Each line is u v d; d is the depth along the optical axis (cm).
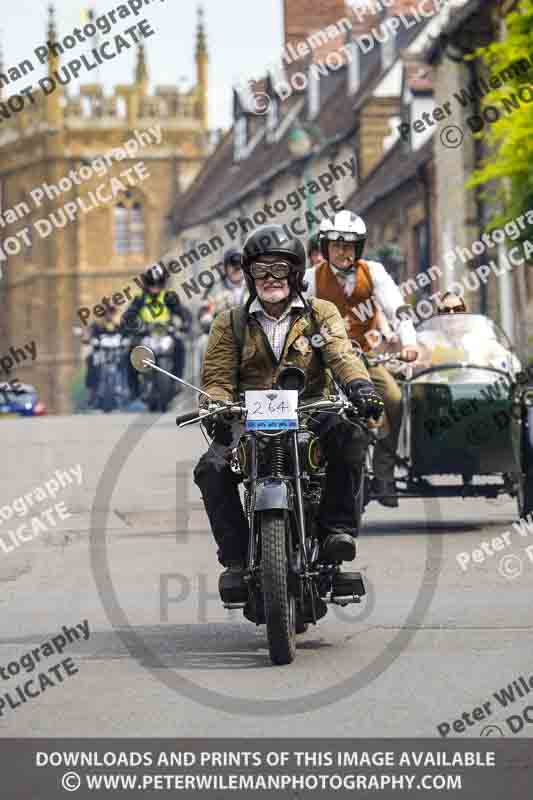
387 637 1859
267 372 1827
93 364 8788
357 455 1808
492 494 2925
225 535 1798
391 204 12081
